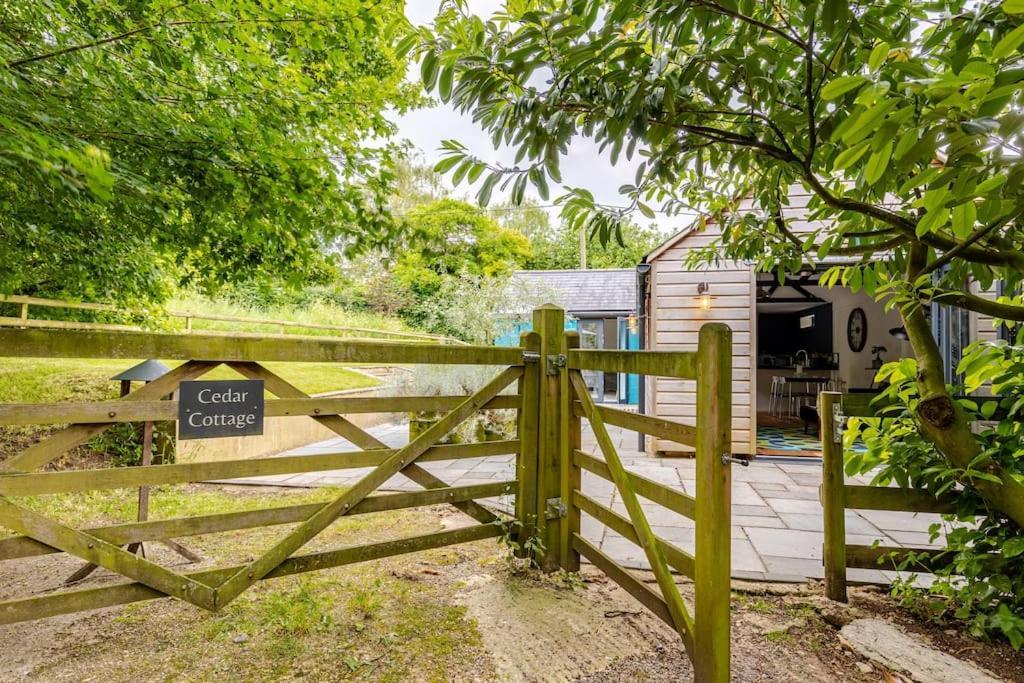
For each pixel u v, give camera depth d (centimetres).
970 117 83
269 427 568
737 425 533
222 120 254
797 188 493
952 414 196
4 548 160
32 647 189
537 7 156
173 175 252
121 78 228
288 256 331
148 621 208
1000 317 174
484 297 815
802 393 938
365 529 325
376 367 1039
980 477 189
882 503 228
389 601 227
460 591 238
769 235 237
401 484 438
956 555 218
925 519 342
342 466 215
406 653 188
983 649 190
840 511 230
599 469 233
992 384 205
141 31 217
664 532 316
